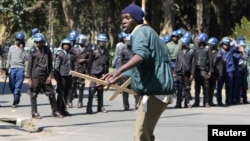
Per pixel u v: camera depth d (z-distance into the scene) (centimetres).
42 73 2522
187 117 2659
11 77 2961
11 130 2141
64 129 2223
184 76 3105
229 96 3416
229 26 8962
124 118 2603
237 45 3441
